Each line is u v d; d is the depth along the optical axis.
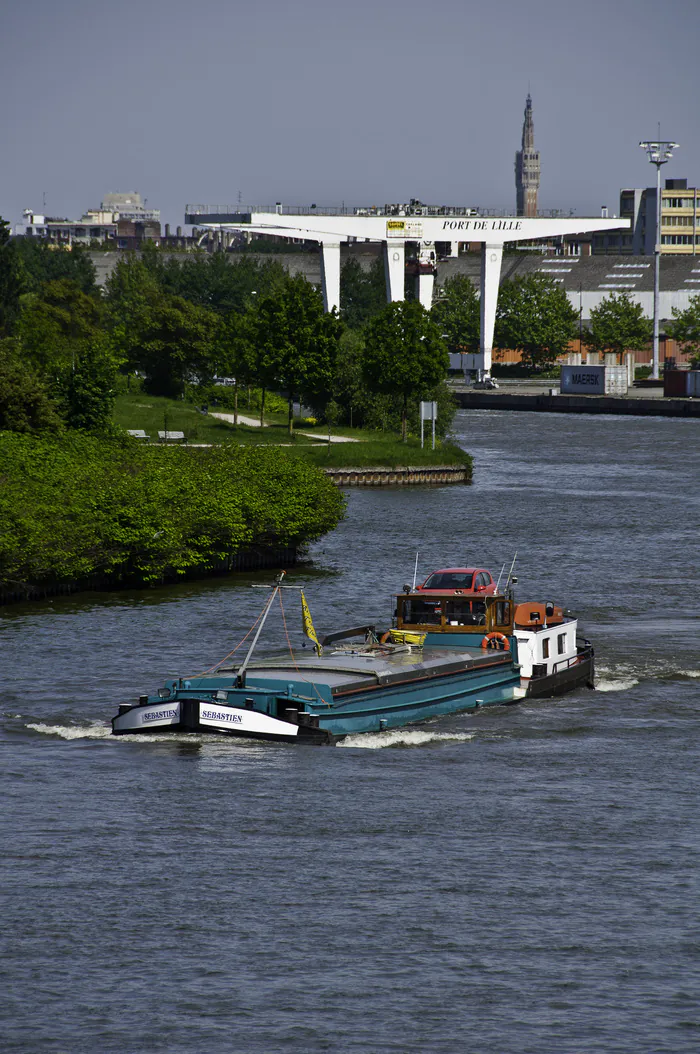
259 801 117.56
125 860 105.38
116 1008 84.81
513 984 87.44
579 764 128.75
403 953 91.38
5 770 124.69
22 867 103.88
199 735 134.25
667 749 134.12
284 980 88.00
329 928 94.81
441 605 156.00
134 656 172.25
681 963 89.88
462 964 89.94
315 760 128.50
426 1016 83.88
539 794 120.31
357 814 115.00
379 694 138.00
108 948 91.94
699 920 95.75
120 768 125.69
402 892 100.25
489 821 113.62
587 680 160.62
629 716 146.62
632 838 110.06
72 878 102.12
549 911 97.19
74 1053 80.31
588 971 89.00
